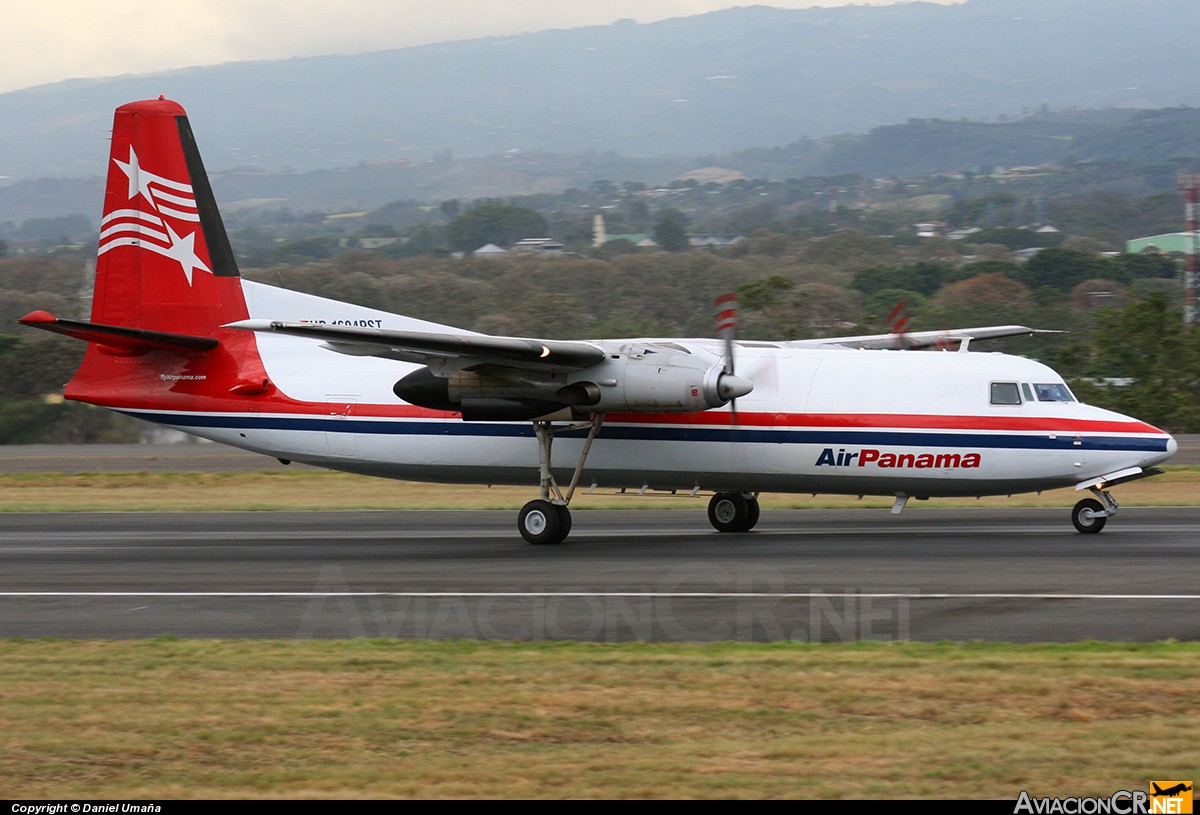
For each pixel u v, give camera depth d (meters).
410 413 76.12
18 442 171.50
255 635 45.84
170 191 80.75
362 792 29.48
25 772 31.05
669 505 90.81
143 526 81.25
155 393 80.69
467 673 39.41
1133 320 172.12
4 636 46.03
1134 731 32.75
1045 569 56.34
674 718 34.50
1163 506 84.75
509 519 83.12
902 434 69.81
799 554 62.75
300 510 90.94
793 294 169.00
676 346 70.38
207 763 31.55
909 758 31.14
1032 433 68.62
